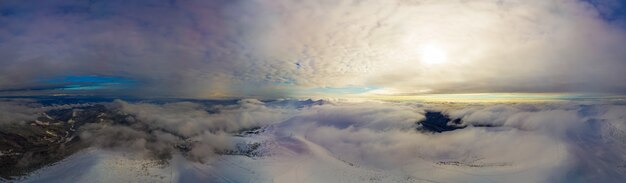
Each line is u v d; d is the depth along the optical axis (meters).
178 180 124.88
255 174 136.50
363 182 127.81
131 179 120.81
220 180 127.75
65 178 119.00
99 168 126.00
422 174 137.75
